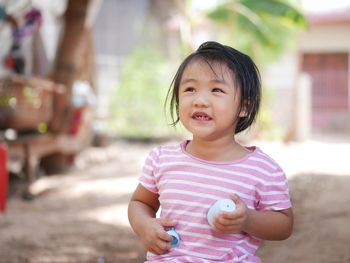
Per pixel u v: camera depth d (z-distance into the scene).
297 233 4.02
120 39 14.52
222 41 12.85
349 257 3.40
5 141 6.29
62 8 11.76
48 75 7.83
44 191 6.63
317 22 16.55
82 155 9.76
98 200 6.09
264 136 12.23
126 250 4.06
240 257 1.87
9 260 3.80
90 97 8.83
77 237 4.41
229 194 1.85
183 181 1.94
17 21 7.20
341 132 16.36
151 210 2.10
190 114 1.91
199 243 1.87
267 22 11.84
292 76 14.76
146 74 13.04
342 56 17.30
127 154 10.51
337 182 6.15
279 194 1.91
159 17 14.11
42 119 7.24
